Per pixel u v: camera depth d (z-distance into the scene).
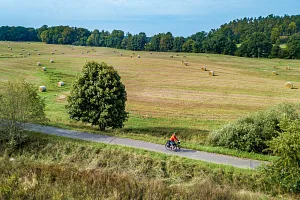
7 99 20.86
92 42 183.38
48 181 14.65
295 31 179.12
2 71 56.22
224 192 13.98
